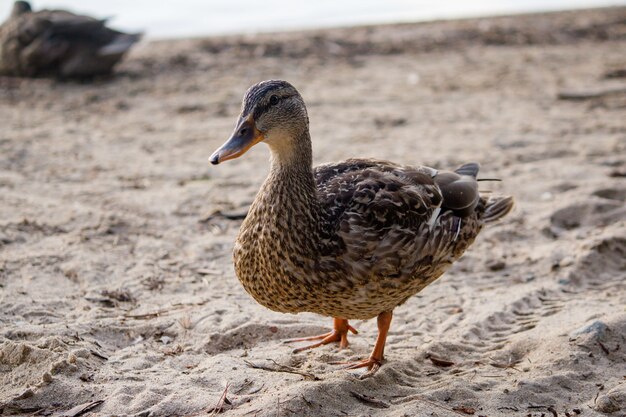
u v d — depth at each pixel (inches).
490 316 218.5
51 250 253.0
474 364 194.5
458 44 650.8
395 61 592.1
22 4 537.6
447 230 190.1
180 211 295.4
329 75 545.3
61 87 506.0
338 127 415.2
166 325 209.9
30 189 314.8
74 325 203.6
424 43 650.8
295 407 167.2
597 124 412.2
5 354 186.5
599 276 247.3
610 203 293.4
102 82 520.7
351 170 194.1
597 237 263.1
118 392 174.6
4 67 521.7
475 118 433.1
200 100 478.3
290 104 177.9
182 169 348.5
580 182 321.4
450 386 179.6
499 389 179.6
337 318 201.8
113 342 202.2
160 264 249.4
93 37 524.4
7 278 232.1
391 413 167.8
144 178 335.3
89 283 233.6
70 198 305.7
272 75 542.9
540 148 372.2
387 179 185.8
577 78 526.6
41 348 188.1
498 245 268.8
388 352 200.1
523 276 247.1
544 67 566.3
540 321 215.9
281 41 644.7
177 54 597.6
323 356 196.2
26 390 173.3
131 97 485.7
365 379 181.2
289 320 215.2
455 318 220.1
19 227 269.0
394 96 486.3
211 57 595.2
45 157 361.1
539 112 443.2
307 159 179.3
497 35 678.5
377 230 176.2
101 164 353.7
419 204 183.0
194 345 201.8
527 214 292.8
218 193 316.5
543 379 181.9
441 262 192.2
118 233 272.5
